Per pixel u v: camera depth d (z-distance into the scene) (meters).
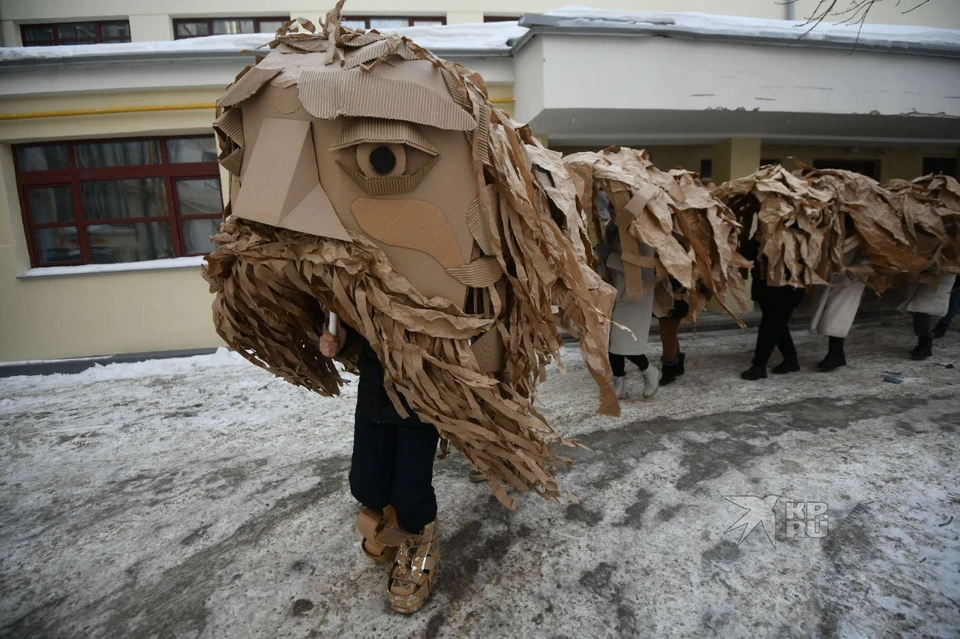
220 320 1.72
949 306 5.40
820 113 5.72
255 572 2.07
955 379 4.24
